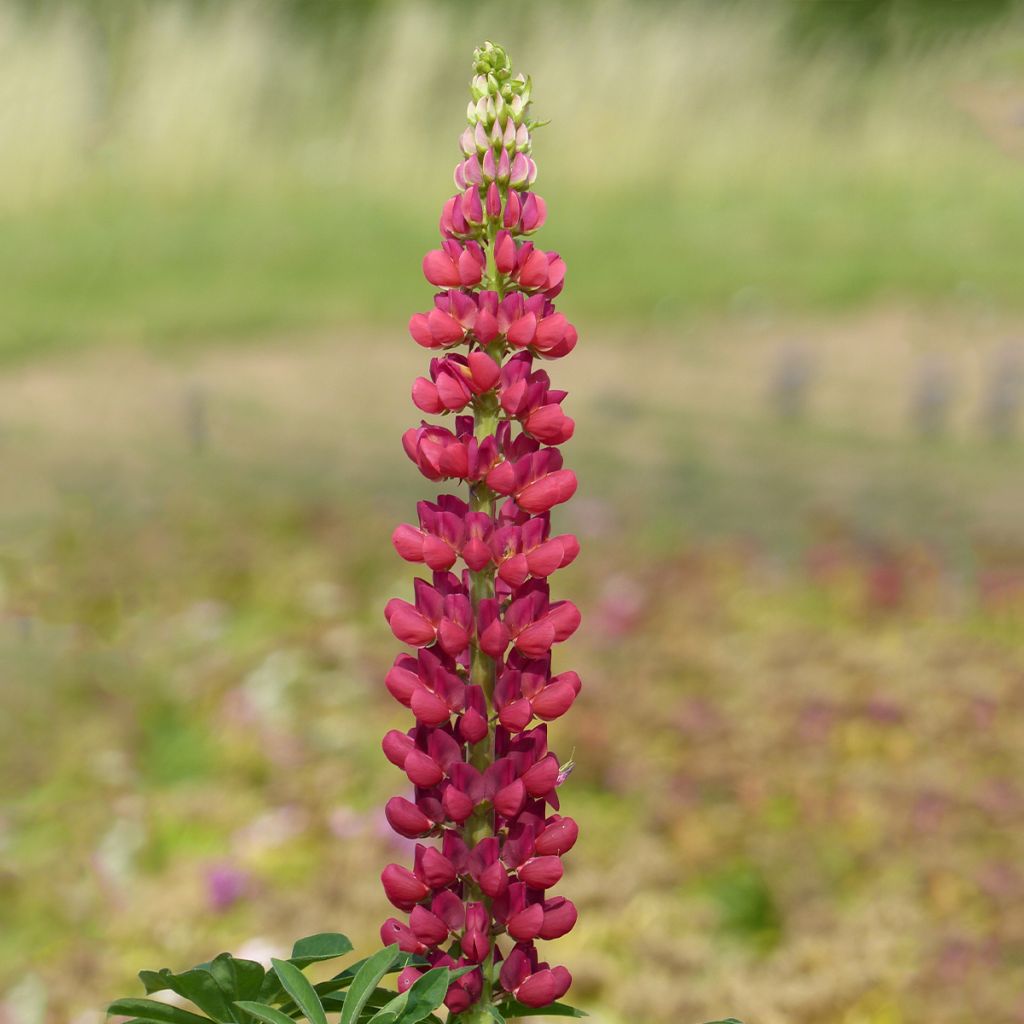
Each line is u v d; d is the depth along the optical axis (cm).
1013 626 709
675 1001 426
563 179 1788
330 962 435
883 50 2102
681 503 898
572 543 158
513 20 1953
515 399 157
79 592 705
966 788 550
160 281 1439
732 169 1861
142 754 562
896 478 985
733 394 1219
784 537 838
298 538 801
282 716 593
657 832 519
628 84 1864
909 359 1346
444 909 160
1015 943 457
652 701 611
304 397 1154
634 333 1396
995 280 1583
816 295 1522
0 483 898
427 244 1588
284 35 2081
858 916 466
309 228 1595
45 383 1159
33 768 538
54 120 1684
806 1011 427
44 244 1510
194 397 995
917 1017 426
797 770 561
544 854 162
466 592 163
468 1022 161
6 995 427
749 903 483
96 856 487
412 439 162
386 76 1853
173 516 830
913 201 1828
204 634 670
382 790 539
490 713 162
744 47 1955
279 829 507
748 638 680
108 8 1831
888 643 684
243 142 1762
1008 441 1108
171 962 440
